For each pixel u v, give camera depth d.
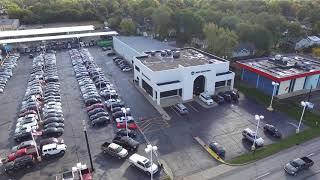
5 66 103.56
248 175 48.44
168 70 74.25
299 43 127.19
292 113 69.69
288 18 173.00
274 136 59.66
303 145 56.78
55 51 127.12
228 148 55.75
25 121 63.06
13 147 55.81
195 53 92.25
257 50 110.31
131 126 61.91
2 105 74.50
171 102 74.69
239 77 92.62
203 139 58.72
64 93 81.19
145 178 47.72
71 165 51.31
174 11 142.50
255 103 75.12
